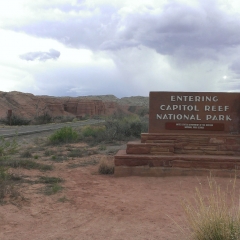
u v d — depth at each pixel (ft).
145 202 27.61
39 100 348.59
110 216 24.06
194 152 40.32
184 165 37.73
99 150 64.64
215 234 16.29
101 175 39.42
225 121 41.06
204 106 41.22
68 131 82.74
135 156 38.29
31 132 115.65
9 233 20.39
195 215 20.17
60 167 44.60
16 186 31.48
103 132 89.45
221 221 16.51
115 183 34.83
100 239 19.70
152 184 34.40
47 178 35.70
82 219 23.38
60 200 27.76
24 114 299.38
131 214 24.49
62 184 33.76
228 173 36.99
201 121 41.19
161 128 41.57
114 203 27.27
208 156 38.78
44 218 23.43
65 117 300.81
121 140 84.74
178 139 40.60
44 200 27.55
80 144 77.41
